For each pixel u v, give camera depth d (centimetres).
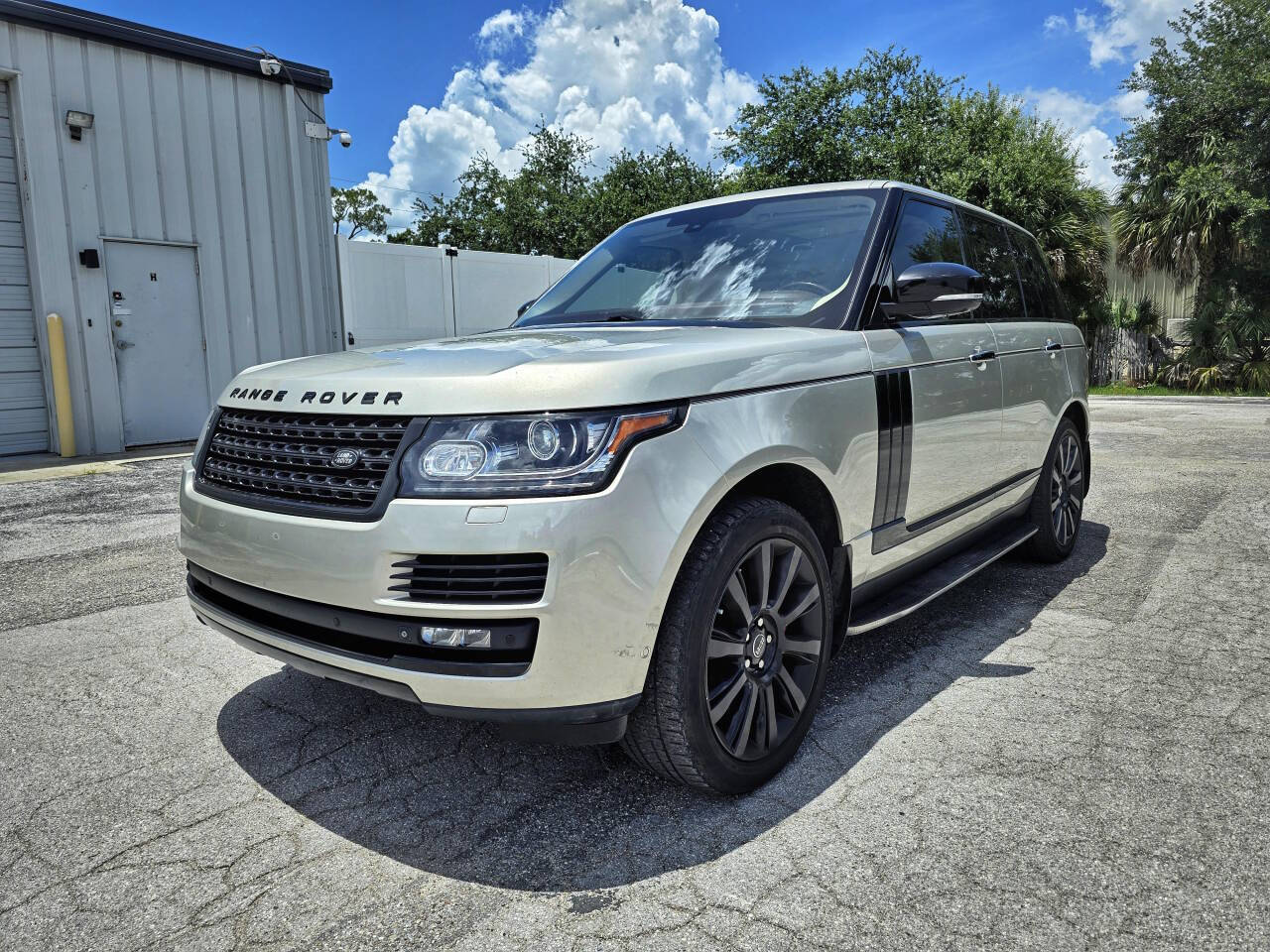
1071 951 171
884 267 304
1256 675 311
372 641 204
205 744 268
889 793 232
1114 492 674
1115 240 2258
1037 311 444
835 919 182
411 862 206
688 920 182
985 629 366
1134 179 2198
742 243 329
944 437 317
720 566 214
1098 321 2211
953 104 2280
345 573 199
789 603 247
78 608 406
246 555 221
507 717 195
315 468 214
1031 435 405
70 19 896
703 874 199
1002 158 2061
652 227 370
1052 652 338
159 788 241
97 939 179
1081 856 202
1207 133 2058
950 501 330
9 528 574
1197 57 2075
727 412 220
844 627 271
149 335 989
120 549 515
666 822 221
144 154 969
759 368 234
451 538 189
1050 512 443
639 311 319
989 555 365
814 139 2402
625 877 199
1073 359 463
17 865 205
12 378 921
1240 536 523
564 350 223
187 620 389
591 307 335
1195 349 2061
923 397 301
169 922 184
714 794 231
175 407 1016
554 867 203
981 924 179
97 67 927
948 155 2116
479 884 197
